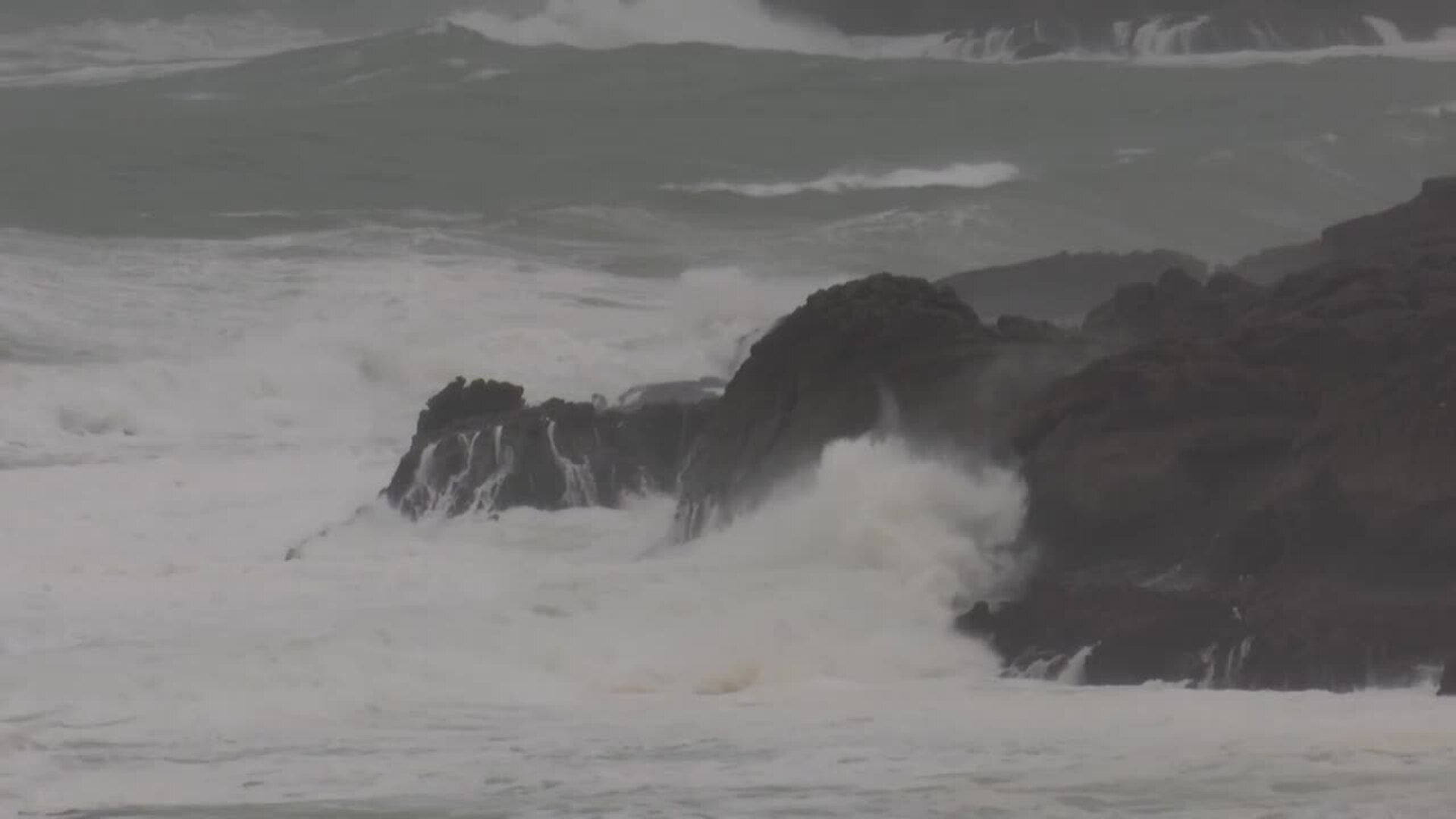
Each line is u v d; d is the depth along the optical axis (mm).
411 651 66375
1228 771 49312
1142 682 66812
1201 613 67375
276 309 157625
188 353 147250
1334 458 68125
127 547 98188
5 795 49844
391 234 183500
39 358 143750
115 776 51938
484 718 59719
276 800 49094
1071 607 69500
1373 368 74438
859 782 49688
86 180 199750
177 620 74812
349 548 94750
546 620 69375
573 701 63125
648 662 67000
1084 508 73312
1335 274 80125
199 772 52344
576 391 143000
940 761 51844
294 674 64312
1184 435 73562
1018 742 54250
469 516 98938
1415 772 48719
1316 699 60375
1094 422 75250
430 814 47438
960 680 67438
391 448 126500
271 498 110125
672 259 179625
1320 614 65312
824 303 85312
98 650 67562
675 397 111375
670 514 97312
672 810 47344
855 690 65062
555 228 188000
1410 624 64000
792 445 83312
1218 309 86062
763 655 68625
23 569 89000
